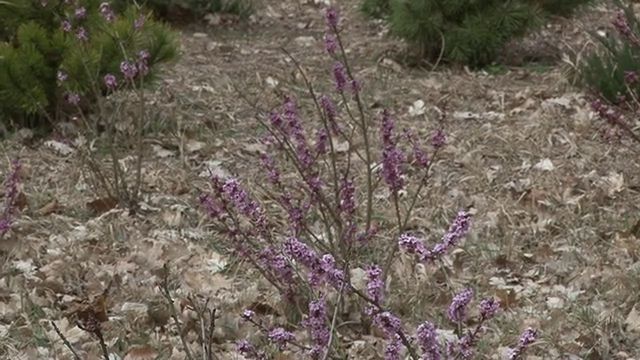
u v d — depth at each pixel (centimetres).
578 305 541
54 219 632
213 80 916
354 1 1244
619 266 582
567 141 786
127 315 520
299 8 1213
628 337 516
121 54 752
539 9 987
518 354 385
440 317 526
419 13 978
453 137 799
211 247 607
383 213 650
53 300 537
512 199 688
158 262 577
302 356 469
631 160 755
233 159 750
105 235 612
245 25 1135
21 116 778
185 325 505
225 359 479
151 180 698
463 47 970
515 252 605
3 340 498
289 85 910
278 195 672
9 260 580
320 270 417
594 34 905
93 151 739
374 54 1023
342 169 724
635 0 1145
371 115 848
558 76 924
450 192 700
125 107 787
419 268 571
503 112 862
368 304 507
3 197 659
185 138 777
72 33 759
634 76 757
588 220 648
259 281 561
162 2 1099
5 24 781
